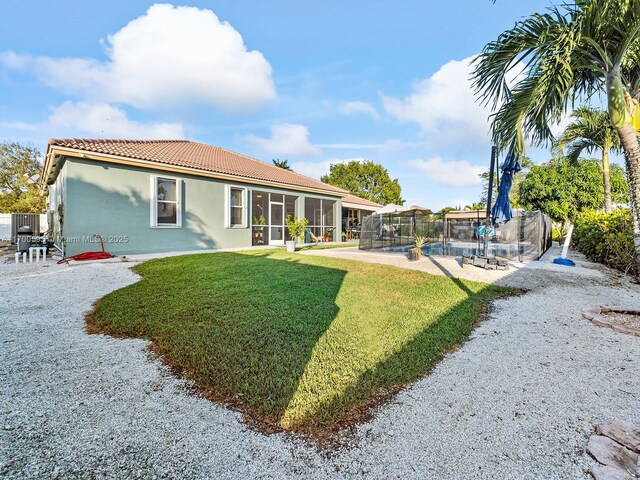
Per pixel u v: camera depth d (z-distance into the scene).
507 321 4.74
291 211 17.62
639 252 4.54
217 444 2.06
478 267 8.96
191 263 9.05
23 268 8.20
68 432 2.14
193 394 2.65
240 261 9.61
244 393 2.64
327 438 2.14
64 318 4.55
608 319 4.62
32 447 1.99
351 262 9.91
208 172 12.95
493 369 3.18
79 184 9.93
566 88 4.29
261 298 5.50
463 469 1.87
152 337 3.85
